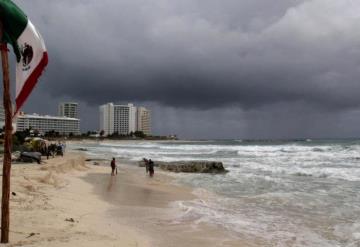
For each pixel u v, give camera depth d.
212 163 34.53
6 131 7.16
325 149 67.69
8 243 7.55
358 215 13.68
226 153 67.69
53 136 169.50
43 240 8.06
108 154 67.81
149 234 10.28
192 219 12.70
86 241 8.39
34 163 26.53
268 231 11.23
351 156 49.47
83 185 20.84
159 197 18.03
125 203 15.73
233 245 9.65
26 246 7.50
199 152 74.06
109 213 13.11
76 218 11.05
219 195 18.97
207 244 9.64
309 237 10.59
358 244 9.93
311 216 13.50
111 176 28.34
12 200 12.01
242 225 11.95
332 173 29.73
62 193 15.84
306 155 54.41
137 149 96.25
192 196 18.55
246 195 18.91
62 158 33.88
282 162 43.34
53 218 10.41
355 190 20.47
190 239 10.03
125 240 9.09
